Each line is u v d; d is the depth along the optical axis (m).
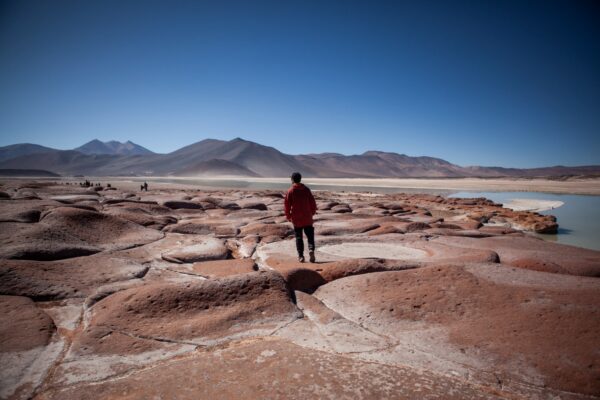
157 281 5.08
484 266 4.97
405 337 3.47
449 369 2.92
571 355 2.98
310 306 4.21
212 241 7.58
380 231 9.09
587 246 11.05
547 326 3.39
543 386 2.71
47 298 4.34
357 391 2.53
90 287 4.72
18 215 7.54
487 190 49.09
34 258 5.58
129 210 11.50
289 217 6.19
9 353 3.01
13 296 4.21
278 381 2.63
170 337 3.39
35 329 3.44
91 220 7.60
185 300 3.97
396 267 5.43
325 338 3.46
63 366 2.88
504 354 3.08
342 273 5.21
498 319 3.62
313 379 2.66
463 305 3.95
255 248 7.57
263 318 3.81
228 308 3.93
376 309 4.03
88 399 2.45
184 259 6.16
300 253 6.15
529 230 13.91
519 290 4.11
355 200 26.53
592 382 2.70
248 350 3.09
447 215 17.48
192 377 2.69
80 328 3.64
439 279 4.54
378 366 2.89
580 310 3.59
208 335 3.46
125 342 3.28
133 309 3.79
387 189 55.19
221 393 2.49
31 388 2.58
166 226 9.16
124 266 5.57
